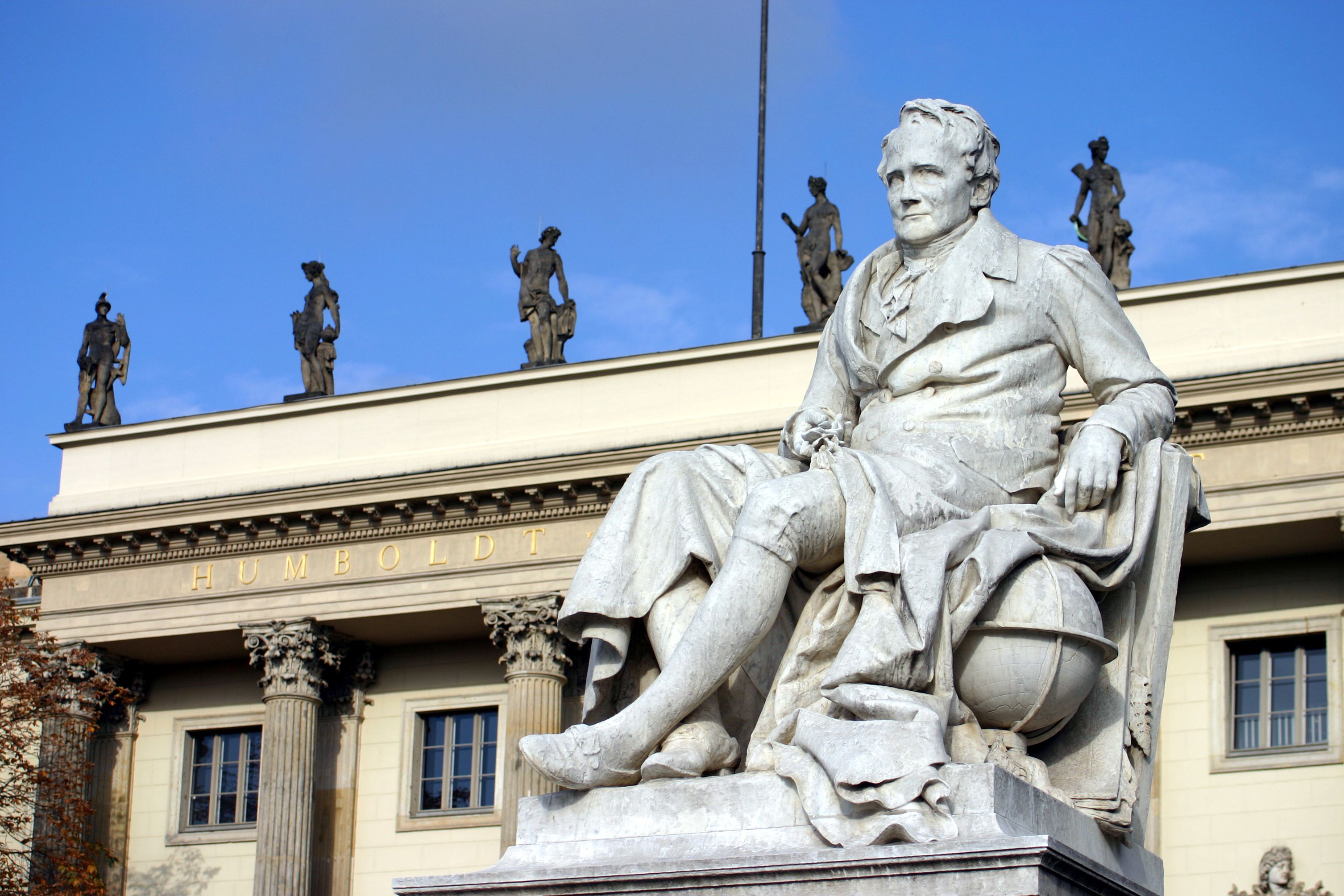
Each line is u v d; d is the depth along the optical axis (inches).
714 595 263.1
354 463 1833.2
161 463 1893.5
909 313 292.8
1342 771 1556.3
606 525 277.0
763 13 1823.3
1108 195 1701.5
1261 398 1535.4
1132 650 276.1
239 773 1899.6
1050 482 286.4
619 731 258.4
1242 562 1614.2
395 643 1863.9
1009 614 260.5
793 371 1732.3
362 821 1833.2
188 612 1857.8
